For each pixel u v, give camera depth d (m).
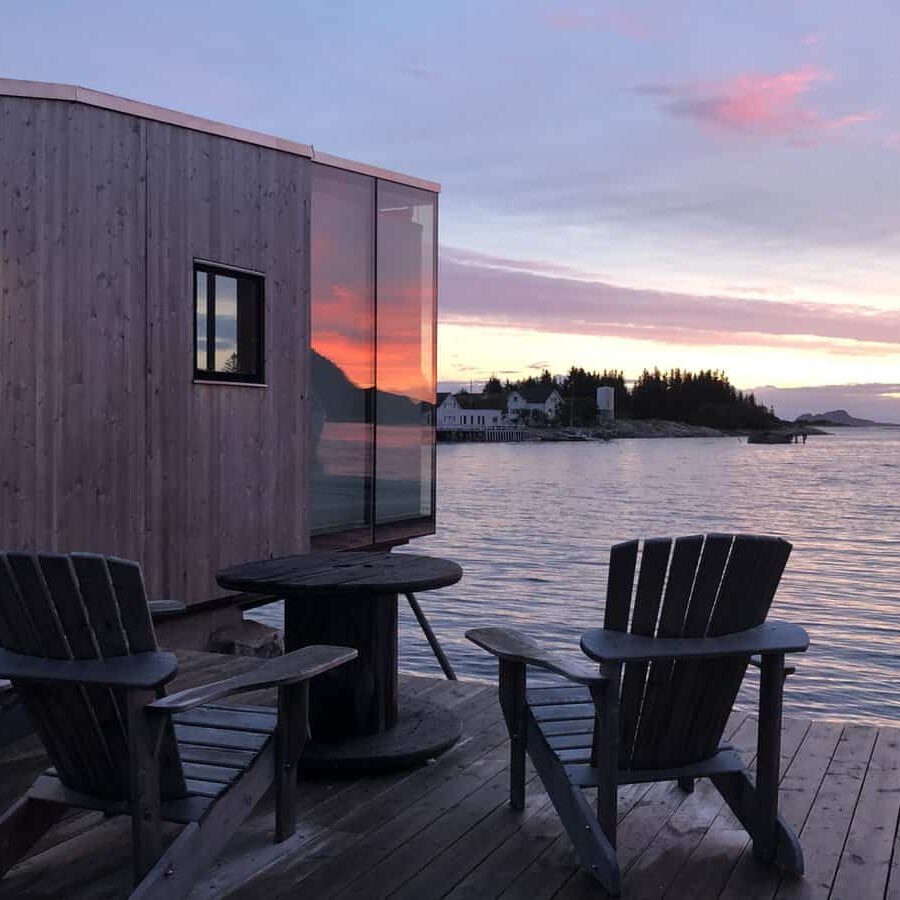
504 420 194.00
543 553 24.50
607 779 2.88
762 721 3.05
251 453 7.38
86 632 2.61
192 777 2.85
